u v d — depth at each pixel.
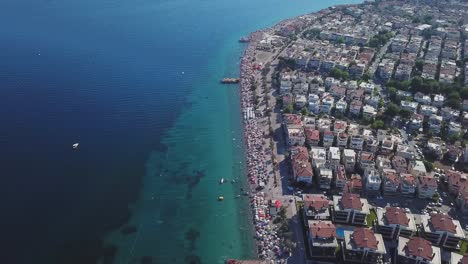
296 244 184.38
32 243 188.62
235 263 178.38
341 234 185.25
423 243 171.12
